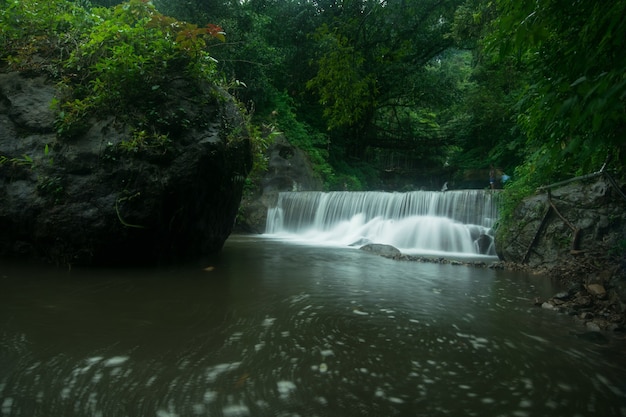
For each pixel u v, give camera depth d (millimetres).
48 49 5652
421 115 36906
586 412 1831
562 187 7188
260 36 17922
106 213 4734
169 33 5695
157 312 3234
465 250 10938
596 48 2016
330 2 16703
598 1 1942
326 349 2541
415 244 11898
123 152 4902
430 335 2908
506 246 7684
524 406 1876
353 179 23391
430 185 31203
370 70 14812
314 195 15719
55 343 2480
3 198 4816
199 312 3275
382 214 13953
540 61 2922
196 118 5469
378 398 1912
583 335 2961
